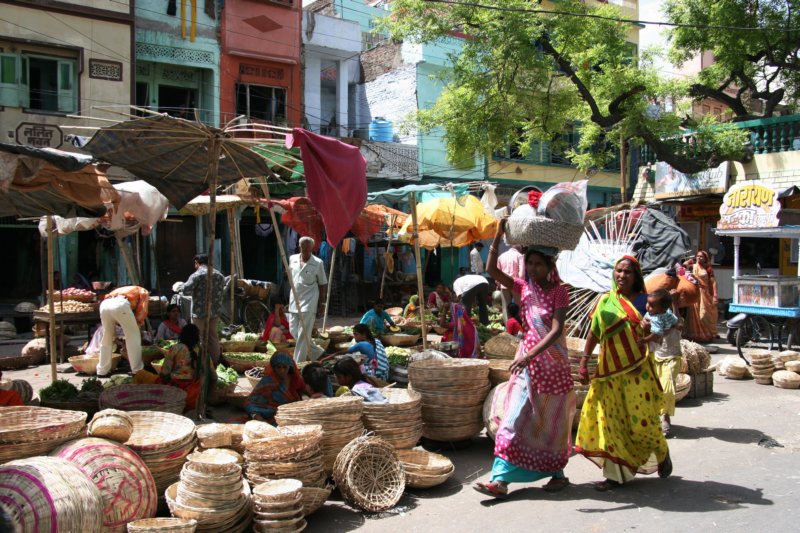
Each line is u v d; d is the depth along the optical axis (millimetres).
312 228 12227
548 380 4715
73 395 6395
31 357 10227
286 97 19266
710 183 17594
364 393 5656
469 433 5902
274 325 10547
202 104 18062
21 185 5793
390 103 23594
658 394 5035
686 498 4750
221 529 3975
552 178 25672
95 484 3668
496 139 17109
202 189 7680
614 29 16812
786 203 15922
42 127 14852
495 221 11617
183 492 4008
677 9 18062
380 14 25141
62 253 15578
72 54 15180
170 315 10320
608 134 17172
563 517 4438
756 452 5945
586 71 17562
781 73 19078
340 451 4965
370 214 12023
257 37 18562
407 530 4316
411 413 5387
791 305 11281
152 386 6180
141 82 17156
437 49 22812
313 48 20297
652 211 10734
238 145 6879
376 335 10945
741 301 11781
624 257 5156
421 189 8656
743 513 4438
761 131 16719
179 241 17797
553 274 4820
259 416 6113
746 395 8445
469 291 11344
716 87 19812
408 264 21062
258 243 19578
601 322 4984
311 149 5844
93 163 6480
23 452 3760
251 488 4496
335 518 4535
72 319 10352
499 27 15758
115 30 15656
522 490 5035
